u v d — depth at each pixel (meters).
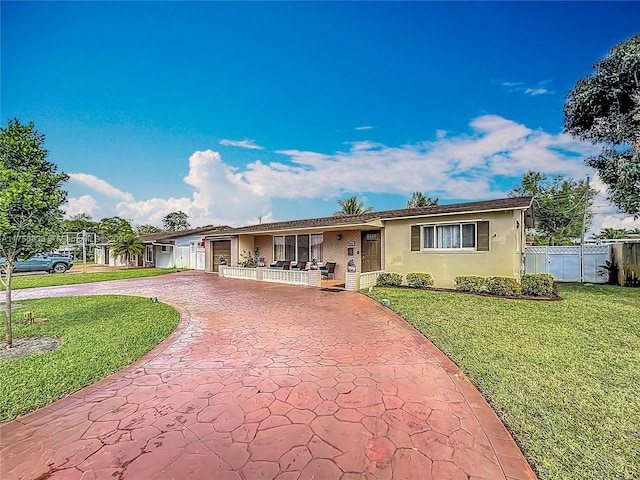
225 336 6.29
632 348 5.14
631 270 12.52
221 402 3.63
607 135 11.93
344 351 5.29
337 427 3.10
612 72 11.66
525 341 5.52
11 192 5.38
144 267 30.89
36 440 2.97
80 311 8.97
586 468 2.49
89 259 42.97
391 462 2.59
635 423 3.08
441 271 11.65
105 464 2.62
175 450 2.78
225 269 18.11
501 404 3.47
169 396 3.80
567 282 14.11
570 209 26.27
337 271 15.62
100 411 3.48
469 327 6.43
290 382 4.13
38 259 23.22
